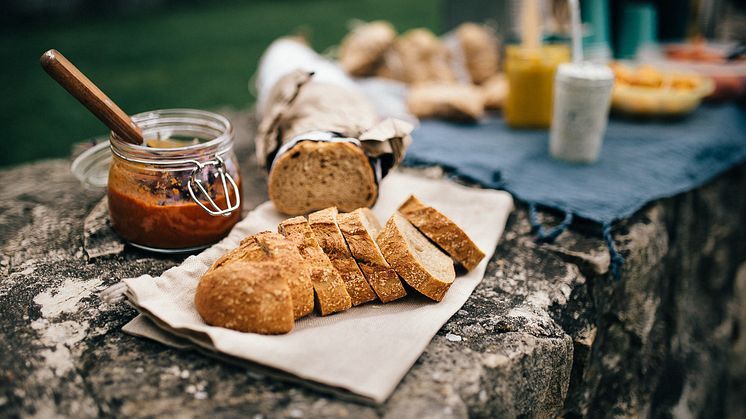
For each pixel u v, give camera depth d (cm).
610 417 73
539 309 61
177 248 64
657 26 126
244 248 56
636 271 72
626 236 73
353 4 340
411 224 63
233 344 51
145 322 55
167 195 61
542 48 95
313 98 75
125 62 237
